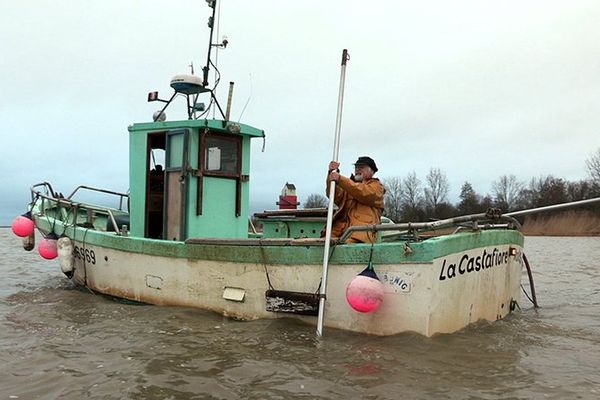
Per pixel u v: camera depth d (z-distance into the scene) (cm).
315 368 448
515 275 701
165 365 461
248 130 768
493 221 632
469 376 430
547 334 583
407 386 408
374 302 497
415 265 500
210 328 583
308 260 572
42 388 410
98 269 800
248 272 618
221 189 758
